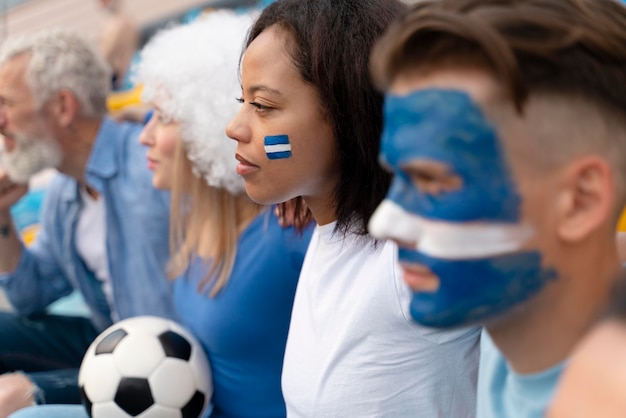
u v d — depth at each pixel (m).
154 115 1.66
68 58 2.07
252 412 1.55
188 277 1.61
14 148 2.14
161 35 1.67
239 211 1.51
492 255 0.61
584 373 0.55
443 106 0.60
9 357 2.26
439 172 0.60
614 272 0.67
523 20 0.59
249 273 1.46
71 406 1.62
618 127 0.61
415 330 1.01
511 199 0.60
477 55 0.60
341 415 1.07
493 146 0.59
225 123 1.47
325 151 1.06
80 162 2.12
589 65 0.59
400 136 0.62
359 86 1.03
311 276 1.14
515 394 0.73
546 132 0.60
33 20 5.20
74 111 2.07
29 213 3.68
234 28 1.57
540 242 0.62
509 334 0.70
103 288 2.21
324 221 1.13
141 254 1.92
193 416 1.53
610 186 0.61
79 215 2.18
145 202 1.90
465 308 0.63
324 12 1.04
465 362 1.04
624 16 0.64
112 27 3.82
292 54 1.03
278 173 1.06
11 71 2.09
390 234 0.63
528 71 0.59
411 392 1.04
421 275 0.63
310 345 1.12
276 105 1.04
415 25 0.60
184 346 1.54
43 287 2.30
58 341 2.29
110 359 1.51
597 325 0.60
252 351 1.49
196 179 1.56
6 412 1.77
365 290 1.04
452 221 0.60
